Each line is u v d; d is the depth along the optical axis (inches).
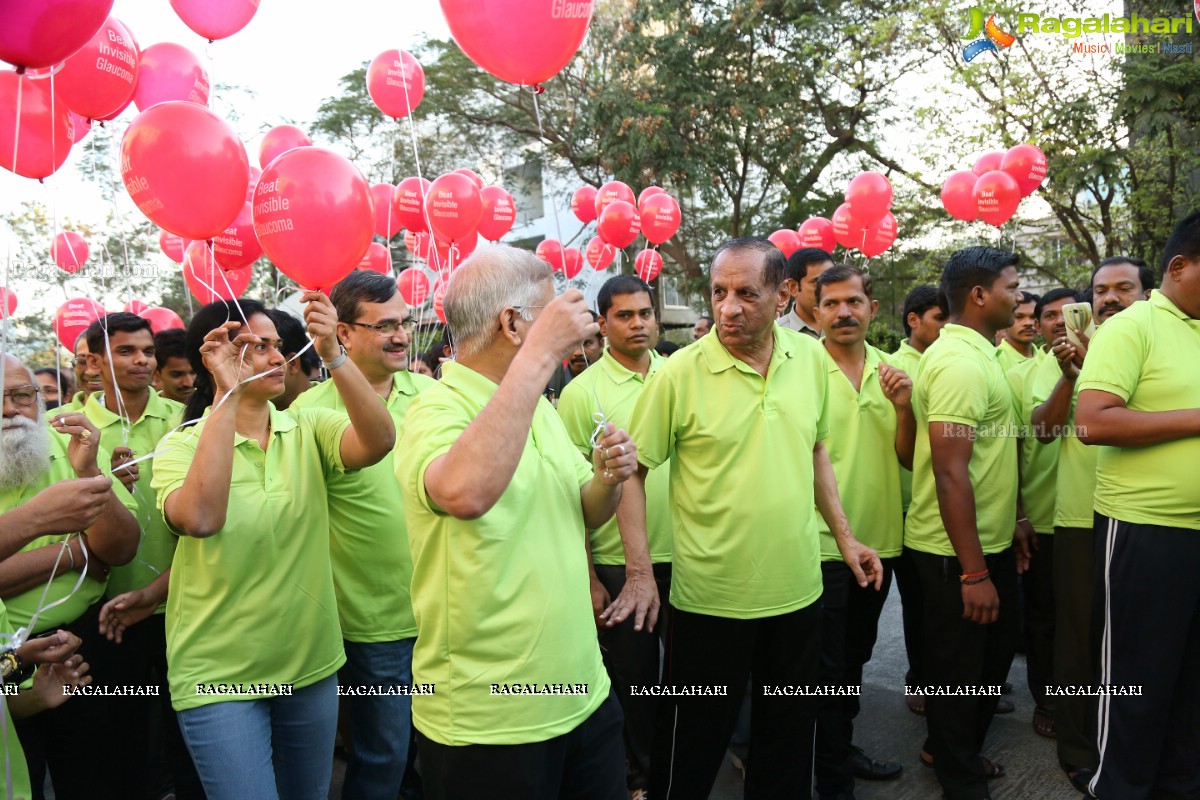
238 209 91.7
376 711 103.5
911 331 153.6
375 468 102.0
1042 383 130.7
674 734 94.7
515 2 79.3
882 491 118.0
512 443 56.5
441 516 62.6
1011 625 114.2
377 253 192.4
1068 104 351.3
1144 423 88.0
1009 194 185.5
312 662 86.2
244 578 81.1
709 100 449.4
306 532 86.3
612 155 455.5
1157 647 90.0
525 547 64.2
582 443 124.2
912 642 127.0
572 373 199.2
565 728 64.2
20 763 73.3
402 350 112.8
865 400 117.8
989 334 115.4
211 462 75.4
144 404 126.8
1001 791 114.0
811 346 100.2
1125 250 373.7
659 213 209.6
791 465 91.2
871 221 198.4
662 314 658.8
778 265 89.4
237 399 78.3
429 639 64.8
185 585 81.3
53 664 79.2
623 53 459.8
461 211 167.8
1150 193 345.4
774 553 89.9
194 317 92.1
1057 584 116.8
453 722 62.9
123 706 105.3
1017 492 122.3
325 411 96.0
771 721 94.4
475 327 66.5
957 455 102.6
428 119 553.0
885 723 138.0
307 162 85.8
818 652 94.4
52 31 67.8
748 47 467.8
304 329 120.9
